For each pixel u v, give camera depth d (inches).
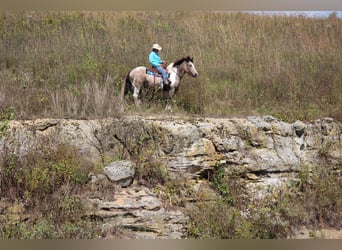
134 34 708.0
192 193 383.6
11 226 313.7
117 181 371.2
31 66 577.0
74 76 539.8
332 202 404.2
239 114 502.9
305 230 377.4
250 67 644.1
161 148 406.3
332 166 446.3
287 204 390.3
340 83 604.1
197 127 415.8
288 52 712.4
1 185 346.9
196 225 347.6
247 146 430.0
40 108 450.3
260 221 355.6
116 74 553.3
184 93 519.2
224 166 412.8
